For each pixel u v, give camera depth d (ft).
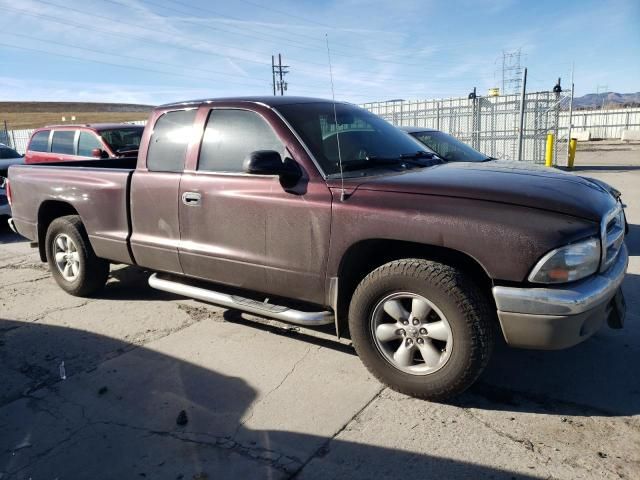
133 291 18.24
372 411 10.37
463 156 24.31
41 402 11.13
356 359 12.67
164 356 13.07
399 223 10.22
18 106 450.30
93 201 15.87
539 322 9.37
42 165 18.31
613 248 10.79
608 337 13.44
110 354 13.29
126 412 10.64
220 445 9.46
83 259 16.74
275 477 8.57
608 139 131.34
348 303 11.86
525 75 55.57
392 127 14.97
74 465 9.05
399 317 10.68
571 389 11.06
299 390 11.25
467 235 9.64
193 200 13.34
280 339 13.92
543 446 9.14
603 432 9.51
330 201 11.10
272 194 11.93
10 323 15.55
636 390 10.93
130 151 33.04
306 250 11.53
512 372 11.83
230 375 12.00
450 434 9.56
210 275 13.50
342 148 12.37
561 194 10.00
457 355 9.98
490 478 8.38
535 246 9.23
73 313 16.26
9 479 8.74
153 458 9.17
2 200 30.32
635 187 42.04
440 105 69.05
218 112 13.52
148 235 14.70
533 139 62.85
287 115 12.53
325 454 9.11
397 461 8.86
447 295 9.87
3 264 23.17
